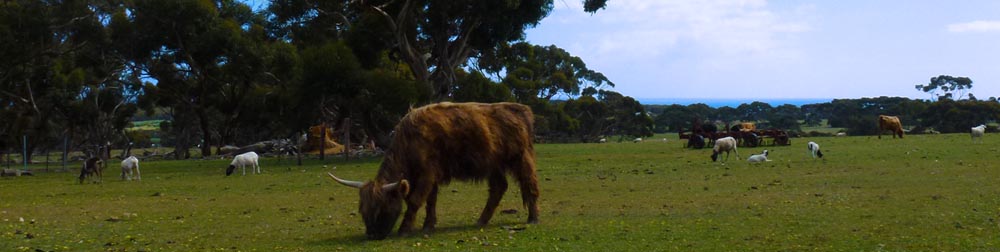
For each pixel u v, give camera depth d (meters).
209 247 9.45
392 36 37.41
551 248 8.76
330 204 14.38
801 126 99.88
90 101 58.19
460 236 9.78
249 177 23.34
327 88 33.62
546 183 18.23
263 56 46.69
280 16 40.75
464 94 45.53
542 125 64.88
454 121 10.02
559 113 68.19
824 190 14.70
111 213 13.60
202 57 47.47
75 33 46.53
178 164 34.56
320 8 40.09
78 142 66.69
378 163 30.03
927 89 102.88
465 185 17.12
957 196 12.80
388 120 38.31
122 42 47.47
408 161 9.75
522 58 51.03
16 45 38.81
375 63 38.66
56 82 50.22
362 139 49.38
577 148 38.69
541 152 34.78
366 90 34.44
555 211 12.36
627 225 10.47
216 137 68.69
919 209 11.30
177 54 49.19
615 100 78.81
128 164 23.80
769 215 11.16
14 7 39.53
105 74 52.88
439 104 10.30
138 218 12.64
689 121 101.12
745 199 13.46
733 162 23.59
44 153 63.50
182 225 11.61
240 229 11.05
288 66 44.66
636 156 29.20
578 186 17.19
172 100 57.78
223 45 46.22
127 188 20.11
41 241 10.02
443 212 12.55
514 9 36.41
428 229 10.30
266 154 44.34
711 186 16.22
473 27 38.12
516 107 10.89
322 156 34.09
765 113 106.44
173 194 17.89
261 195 16.94
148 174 26.80
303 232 10.60
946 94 101.69
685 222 10.67
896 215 10.73
